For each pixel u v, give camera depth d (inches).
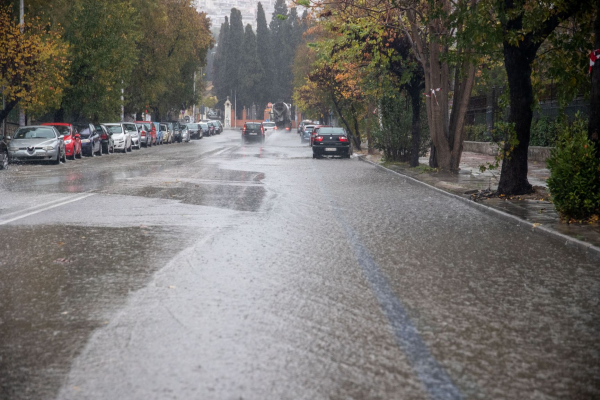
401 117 1247.5
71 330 230.4
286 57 6520.7
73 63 1617.9
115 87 1822.1
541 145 1334.9
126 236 423.8
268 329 231.5
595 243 402.3
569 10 602.5
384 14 1002.7
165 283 298.4
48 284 296.7
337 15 1007.0
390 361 201.6
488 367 198.1
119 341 218.4
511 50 658.8
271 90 6441.9
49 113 1903.3
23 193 681.0
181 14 2497.5
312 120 3865.7
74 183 799.7
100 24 1640.0
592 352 213.5
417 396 175.5
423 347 215.3
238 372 190.9
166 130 2474.2
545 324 244.4
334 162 1342.3
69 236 422.9
